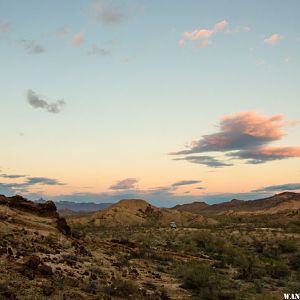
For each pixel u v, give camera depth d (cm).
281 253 5491
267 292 3047
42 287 2025
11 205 4244
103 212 12550
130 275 2973
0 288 1853
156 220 12581
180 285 2933
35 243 3312
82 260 3123
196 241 5991
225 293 2744
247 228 8475
